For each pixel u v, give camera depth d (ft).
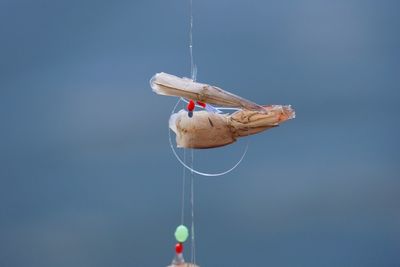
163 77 8.76
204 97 8.54
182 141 9.02
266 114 8.79
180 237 8.89
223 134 8.95
